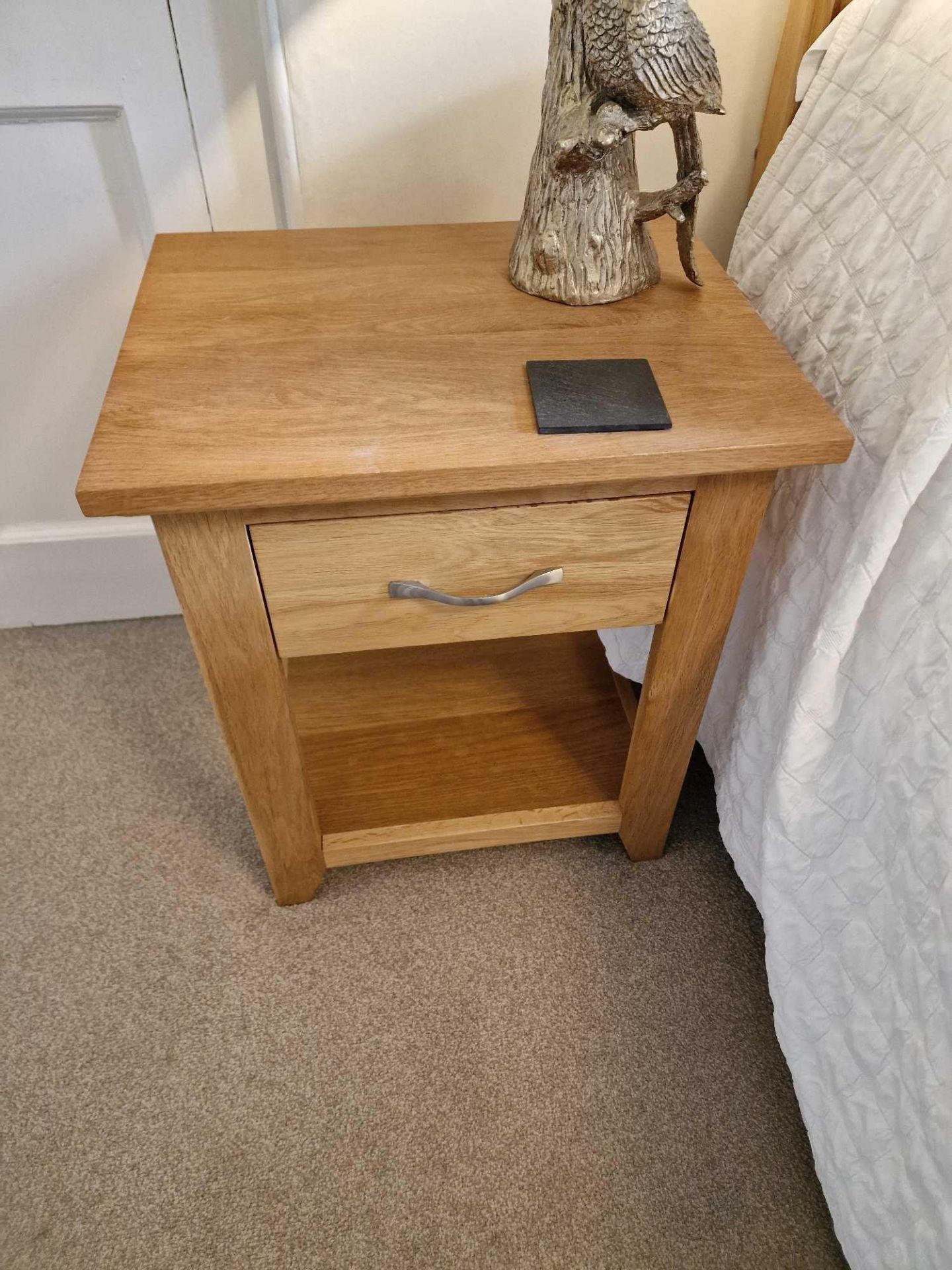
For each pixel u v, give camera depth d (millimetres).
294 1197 793
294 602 676
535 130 908
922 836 618
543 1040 891
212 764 1127
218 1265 756
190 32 812
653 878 1022
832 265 740
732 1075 872
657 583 722
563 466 588
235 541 623
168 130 872
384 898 998
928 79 668
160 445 585
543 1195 795
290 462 575
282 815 863
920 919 620
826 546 740
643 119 630
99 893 1000
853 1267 701
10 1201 788
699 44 597
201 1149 818
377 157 906
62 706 1190
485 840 968
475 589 696
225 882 1012
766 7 858
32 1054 876
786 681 800
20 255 937
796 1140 831
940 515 616
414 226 861
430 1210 786
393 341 691
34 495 1150
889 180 691
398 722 1047
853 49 741
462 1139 827
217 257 796
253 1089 856
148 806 1082
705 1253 766
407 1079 864
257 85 855
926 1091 607
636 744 878
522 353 683
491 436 602
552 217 706
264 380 645
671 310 742
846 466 715
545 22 833
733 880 1023
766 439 607
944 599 610
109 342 1021
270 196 939
